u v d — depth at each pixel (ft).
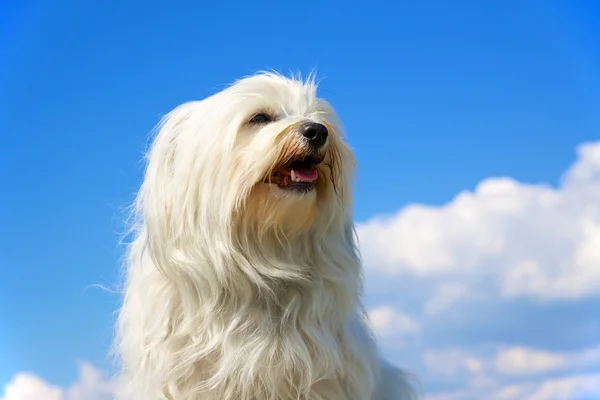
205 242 3.47
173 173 3.56
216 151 3.46
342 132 3.79
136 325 3.56
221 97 3.56
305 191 3.44
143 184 3.72
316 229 3.55
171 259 3.49
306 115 3.63
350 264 3.61
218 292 3.49
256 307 3.52
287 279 3.52
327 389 3.51
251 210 3.47
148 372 3.49
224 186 3.45
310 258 3.55
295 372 3.51
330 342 3.51
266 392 3.51
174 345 3.50
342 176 3.56
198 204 3.48
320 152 3.45
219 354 3.50
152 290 3.53
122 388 3.59
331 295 3.55
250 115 3.52
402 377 3.85
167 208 3.52
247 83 3.62
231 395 3.49
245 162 3.43
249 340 3.49
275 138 3.42
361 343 3.60
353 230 3.69
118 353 3.66
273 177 3.48
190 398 3.49
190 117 3.63
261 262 3.51
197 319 3.49
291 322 3.51
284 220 3.46
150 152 3.66
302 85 3.69
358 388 3.54
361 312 3.70
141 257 3.62
